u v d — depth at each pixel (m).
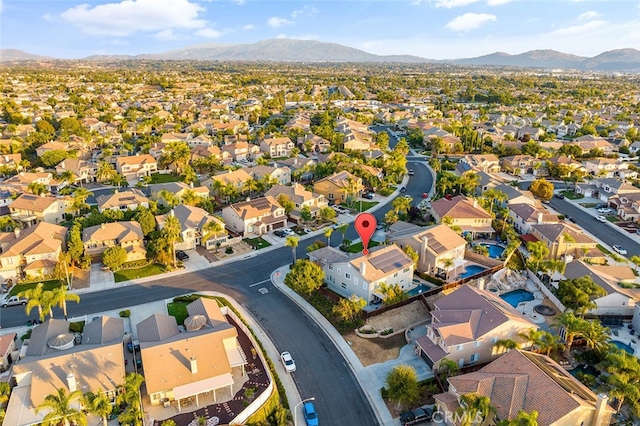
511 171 166.62
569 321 61.28
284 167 150.00
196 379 53.97
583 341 64.62
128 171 156.75
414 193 141.38
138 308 74.69
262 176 141.25
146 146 181.88
